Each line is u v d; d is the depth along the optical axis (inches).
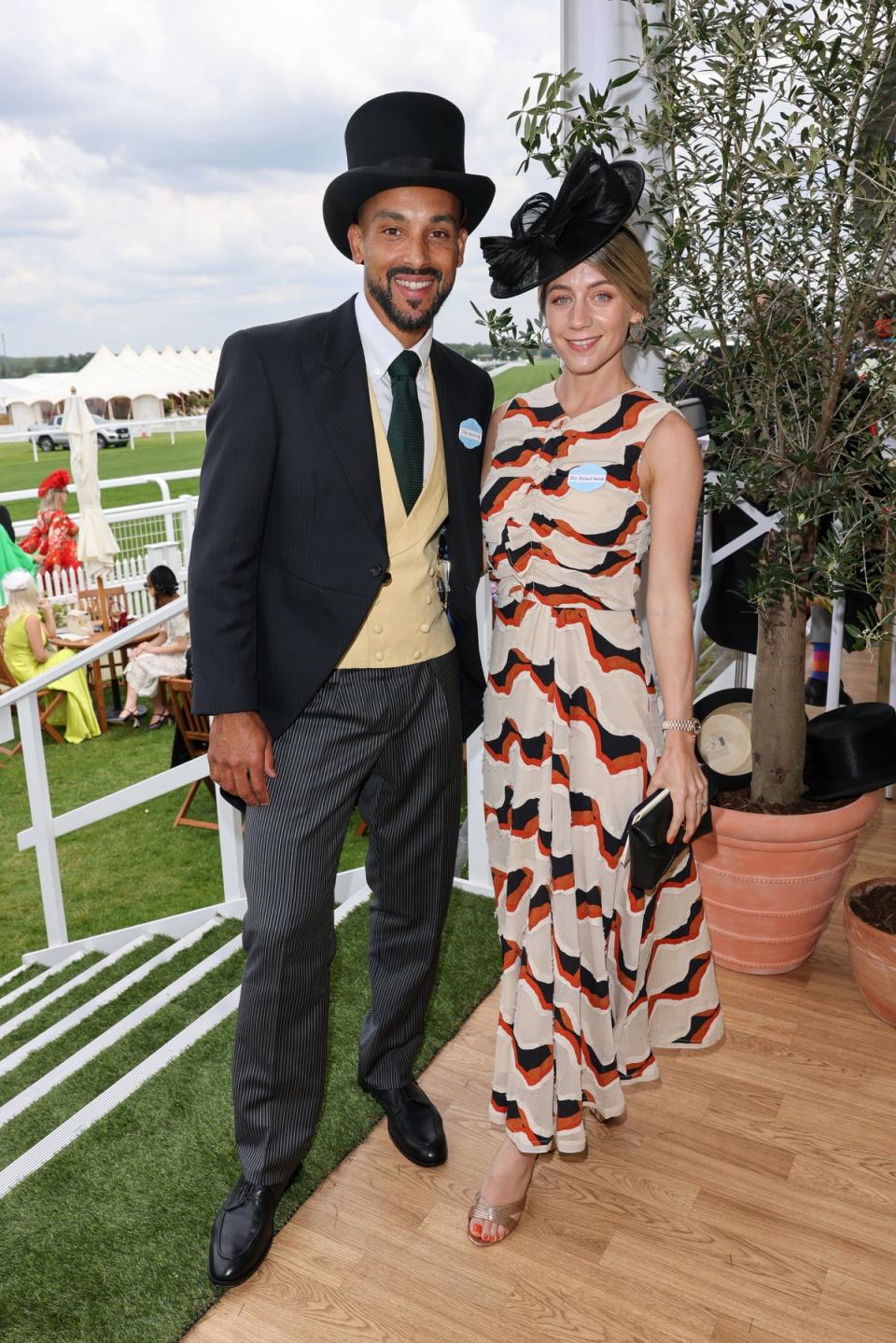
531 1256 68.5
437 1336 62.6
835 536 79.8
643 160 92.3
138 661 280.8
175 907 187.3
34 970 156.1
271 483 61.0
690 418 120.6
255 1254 66.5
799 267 82.3
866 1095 83.8
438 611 67.7
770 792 97.3
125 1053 102.5
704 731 105.0
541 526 63.0
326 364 61.0
